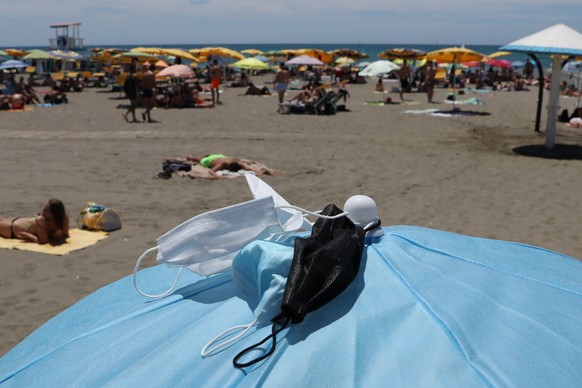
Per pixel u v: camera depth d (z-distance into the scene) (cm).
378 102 2598
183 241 208
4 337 495
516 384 156
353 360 164
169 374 174
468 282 201
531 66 4206
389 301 187
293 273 185
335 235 206
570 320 187
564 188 1012
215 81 2458
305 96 2277
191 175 1073
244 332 183
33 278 618
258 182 241
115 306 230
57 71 4616
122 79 2869
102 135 1620
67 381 182
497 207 891
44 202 910
